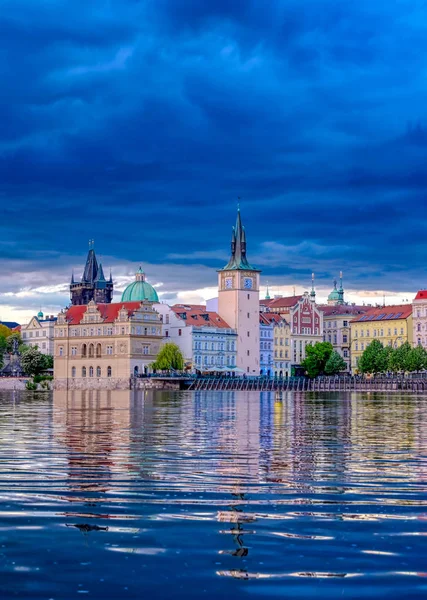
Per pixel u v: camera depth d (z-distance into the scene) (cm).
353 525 3300
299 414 11331
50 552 2900
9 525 3262
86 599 2477
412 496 3906
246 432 7688
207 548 2962
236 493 3969
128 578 2647
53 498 3806
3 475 4497
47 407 13700
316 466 4969
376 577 2658
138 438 6912
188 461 5184
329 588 2566
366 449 6016
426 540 3078
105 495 3891
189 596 2505
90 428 8188
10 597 2489
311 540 3073
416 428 8306
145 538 3088
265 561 2817
